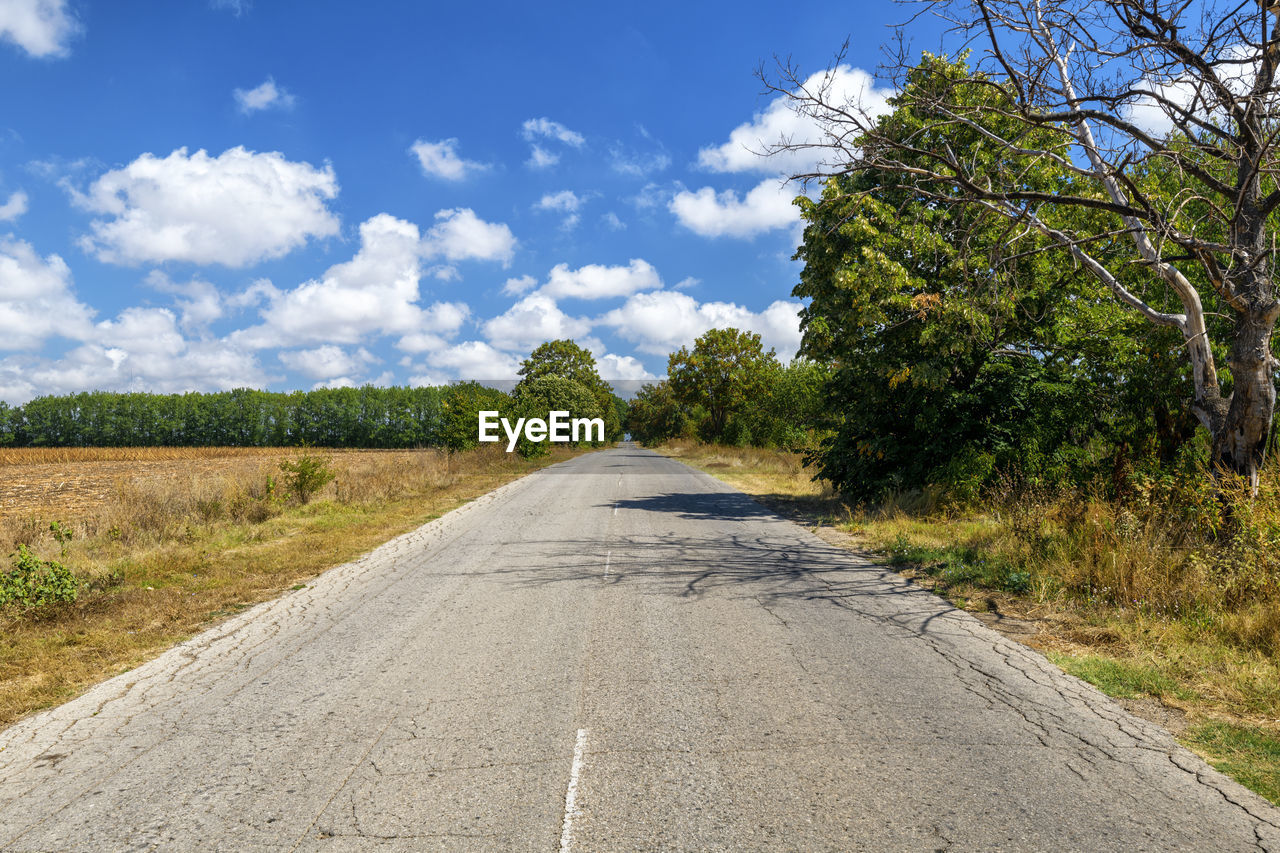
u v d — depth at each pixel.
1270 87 7.05
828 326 15.45
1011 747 3.95
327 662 5.52
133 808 3.34
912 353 13.95
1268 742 3.99
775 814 3.24
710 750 3.91
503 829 3.12
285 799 3.40
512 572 9.00
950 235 11.41
